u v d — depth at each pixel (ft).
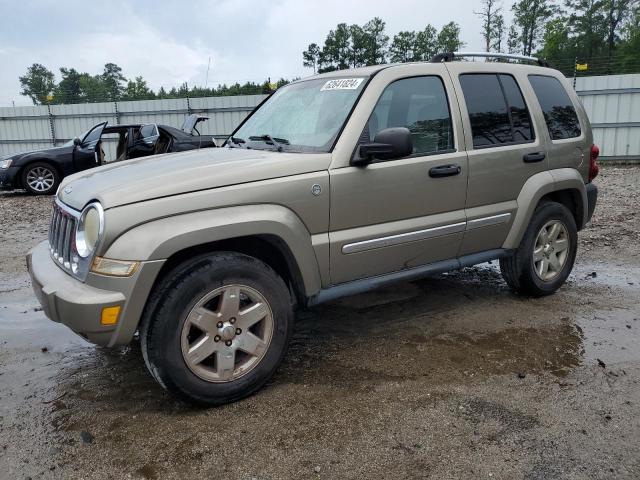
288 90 13.98
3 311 15.37
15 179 40.52
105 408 9.98
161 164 11.06
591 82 53.57
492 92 13.70
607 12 164.45
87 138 41.55
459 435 8.91
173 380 9.26
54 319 9.42
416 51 179.11
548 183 14.34
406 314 14.39
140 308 8.97
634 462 8.20
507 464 8.19
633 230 23.59
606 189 36.32
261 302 10.03
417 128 12.16
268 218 9.84
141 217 8.96
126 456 8.52
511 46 177.17
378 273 11.91
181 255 9.77
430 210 12.30
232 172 9.87
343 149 10.94
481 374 10.97
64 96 86.94
